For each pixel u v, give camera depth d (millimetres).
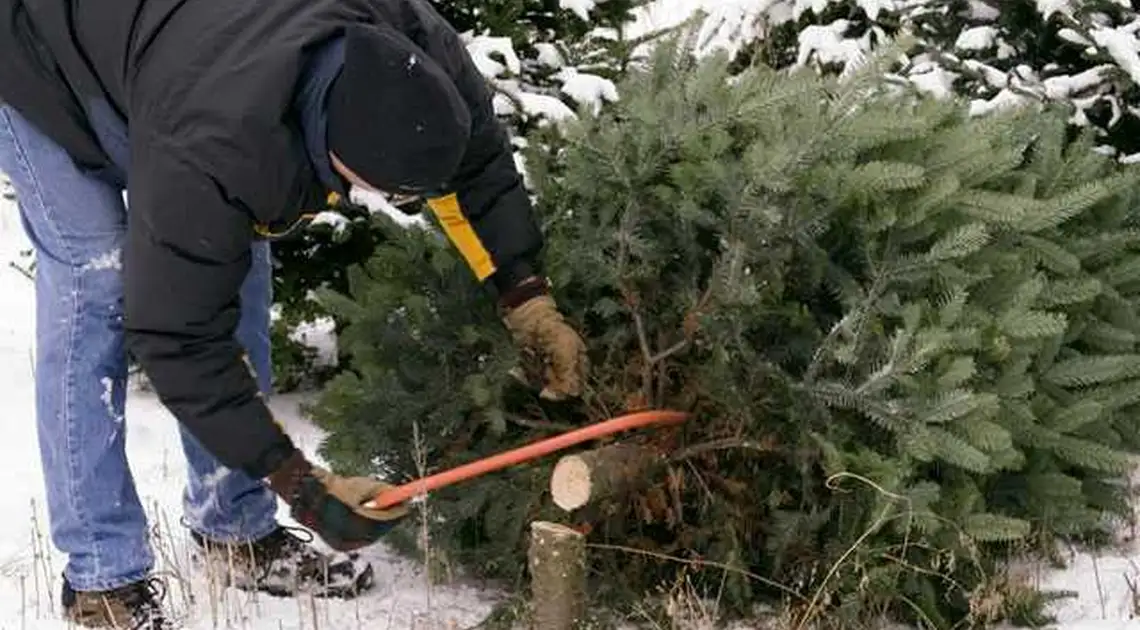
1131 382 3695
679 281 3117
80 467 2963
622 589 3107
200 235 2439
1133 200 3963
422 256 3338
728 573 3059
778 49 5527
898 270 3049
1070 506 3387
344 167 2496
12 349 5262
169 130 2459
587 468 2846
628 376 3176
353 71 2393
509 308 3109
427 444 3258
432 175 2455
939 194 3082
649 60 3455
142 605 3029
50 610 3186
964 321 3143
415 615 3158
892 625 3135
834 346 2986
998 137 3510
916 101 3617
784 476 3113
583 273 3125
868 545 2986
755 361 3008
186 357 2537
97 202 2873
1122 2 4797
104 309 2912
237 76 2451
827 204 3008
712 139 3066
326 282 4641
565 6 4797
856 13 5199
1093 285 3453
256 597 3238
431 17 2803
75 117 2768
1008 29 4953
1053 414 3361
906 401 2930
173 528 3680
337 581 3297
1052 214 3365
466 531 3330
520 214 3051
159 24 2547
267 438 2629
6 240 6949
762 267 3012
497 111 4395
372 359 3303
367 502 2742
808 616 2938
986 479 3270
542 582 2787
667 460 3072
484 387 3109
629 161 3100
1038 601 3133
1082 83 4676
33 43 2717
